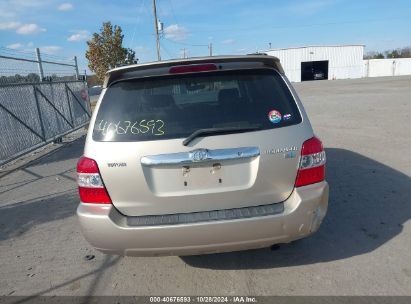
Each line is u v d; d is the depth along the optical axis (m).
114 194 2.63
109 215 2.61
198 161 2.54
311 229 2.75
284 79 2.88
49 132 10.17
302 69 62.94
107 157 2.59
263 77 2.83
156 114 2.66
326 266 3.13
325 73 63.19
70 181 6.40
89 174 2.63
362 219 4.00
